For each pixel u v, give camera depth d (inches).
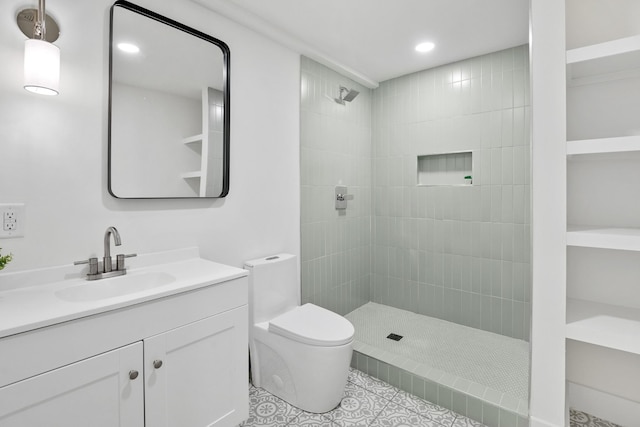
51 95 52.3
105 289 55.4
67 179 54.2
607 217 63.7
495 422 66.3
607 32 61.1
